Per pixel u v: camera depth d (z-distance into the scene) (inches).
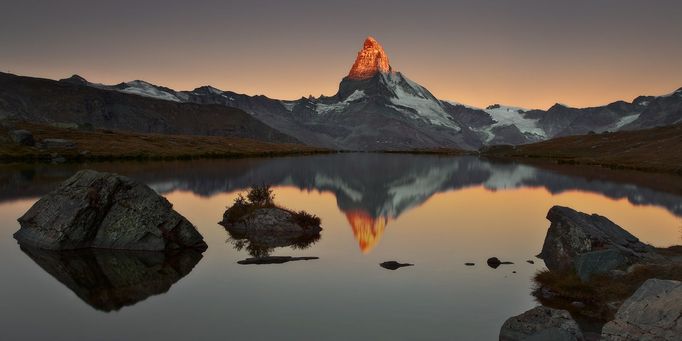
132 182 1534.2
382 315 946.1
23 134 5526.6
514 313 966.4
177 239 1462.8
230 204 2374.5
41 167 4192.9
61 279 1151.6
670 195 3120.1
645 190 3400.6
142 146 7022.6
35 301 1005.8
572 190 3420.3
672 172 4972.9
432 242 1638.8
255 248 1494.8
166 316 928.9
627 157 6688.0
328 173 4776.1
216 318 920.9
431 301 1031.0
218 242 1568.7
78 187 1489.9
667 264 1103.0
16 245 1440.7
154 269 1249.4
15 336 831.1
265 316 933.8
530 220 2123.5
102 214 1464.1
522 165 6742.1
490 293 1089.4
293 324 895.1
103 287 1103.6
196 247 1485.0
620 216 2230.6
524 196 3063.5
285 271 1247.5
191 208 2237.9
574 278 1110.4
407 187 3587.6
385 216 2197.3
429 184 3848.4
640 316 688.4
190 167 4832.7
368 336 847.1
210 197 2630.4
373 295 1065.5
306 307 985.5
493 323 913.5
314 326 887.1
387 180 4143.7
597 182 4030.5
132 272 1219.2
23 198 2369.6
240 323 898.7
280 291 1087.0
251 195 1984.5
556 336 705.6
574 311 973.8
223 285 1123.9
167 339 823.1
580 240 1284.4
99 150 6033.5
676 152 6072.8
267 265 1304.1
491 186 3720.5
